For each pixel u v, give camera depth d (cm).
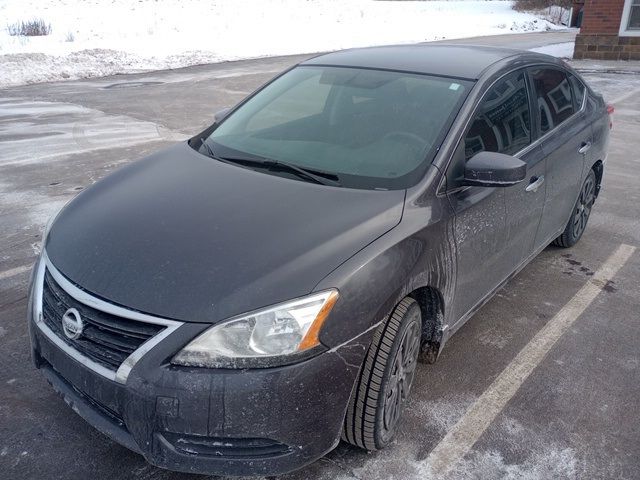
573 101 461
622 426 301
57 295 242
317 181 292
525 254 399
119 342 221
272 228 251
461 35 2905
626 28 1689
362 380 247
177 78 1439
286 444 222
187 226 254
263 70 1583
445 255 283
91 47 1825
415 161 296
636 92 1274
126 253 241
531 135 377
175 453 219
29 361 332
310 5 3622
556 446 285
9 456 265
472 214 303
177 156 339
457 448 281
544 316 405
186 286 223
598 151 492
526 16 4053
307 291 223
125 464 264
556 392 326
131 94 1206
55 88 1278
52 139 826
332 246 242
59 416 291
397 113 327
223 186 289
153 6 3009
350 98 348
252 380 212
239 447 221
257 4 3400
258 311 216
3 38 1952
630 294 440
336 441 239
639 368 351
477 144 317
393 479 260
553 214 426
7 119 948
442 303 295
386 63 372
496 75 350
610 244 531
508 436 290
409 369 280
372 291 238
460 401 315
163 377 212
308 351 219
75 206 294
